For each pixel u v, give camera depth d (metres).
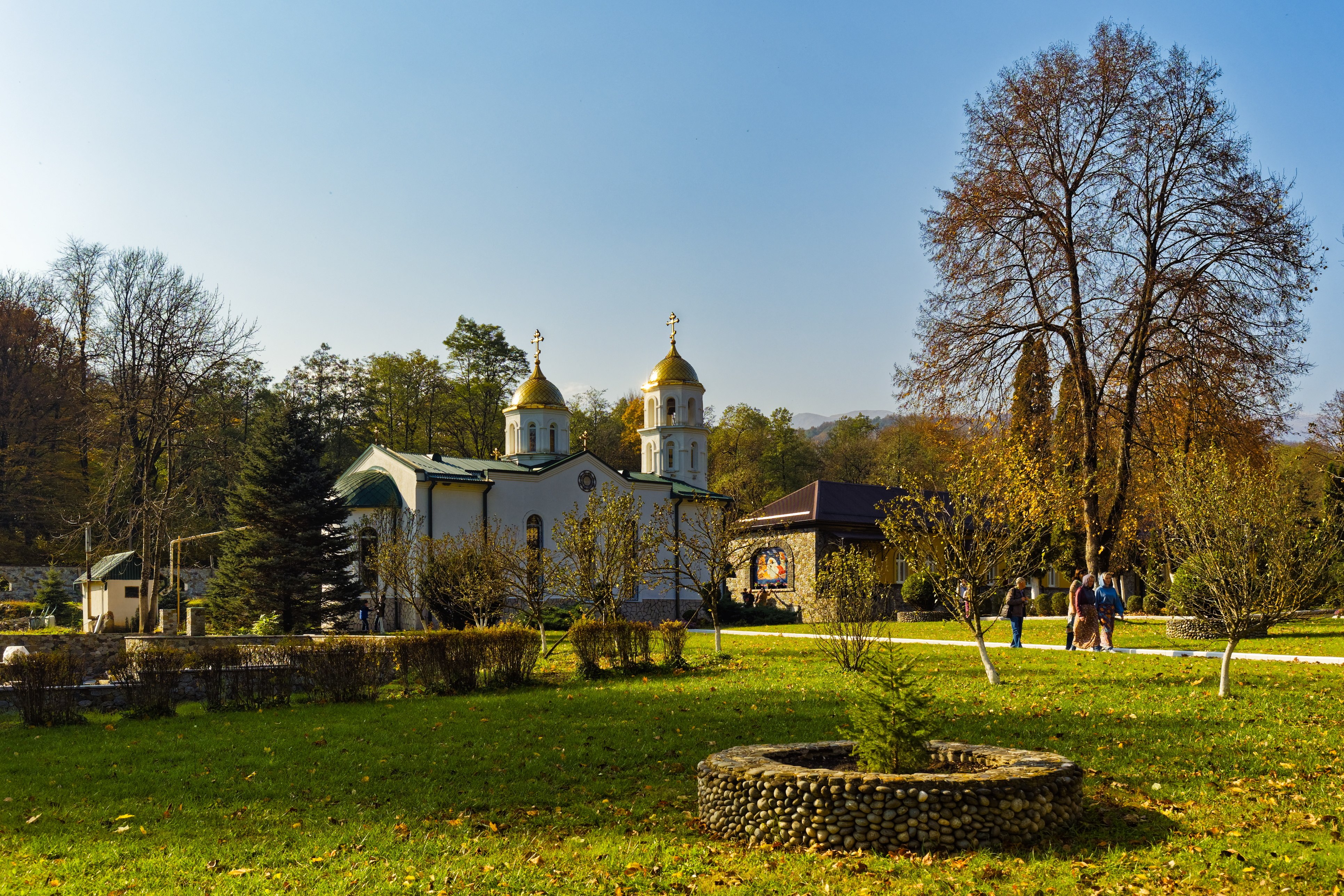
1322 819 9.42
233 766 12.94
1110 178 32.28
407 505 42.59
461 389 76.75
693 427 54.81
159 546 42.47
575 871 8.50
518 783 11.79
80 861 8.91
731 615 43.53
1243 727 13.53
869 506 47.53
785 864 8.53
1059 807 9.16
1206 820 9.56
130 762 13.40
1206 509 17.06
